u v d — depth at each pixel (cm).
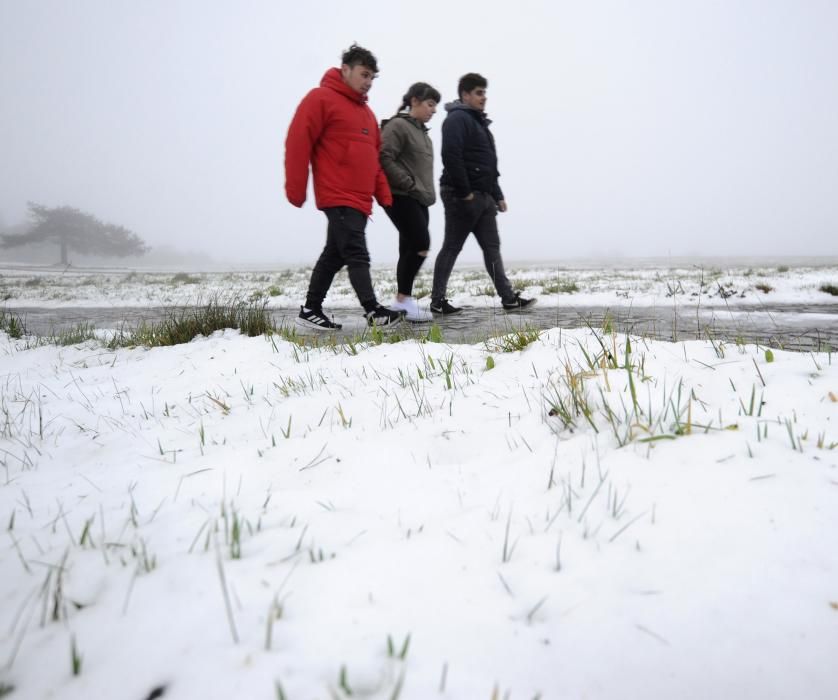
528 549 105
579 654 80
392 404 209
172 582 99
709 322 444
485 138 522
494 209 552
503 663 79
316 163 408
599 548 103
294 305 814
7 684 78
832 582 90
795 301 666
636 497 118
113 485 152
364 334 371
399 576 99
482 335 376
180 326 429
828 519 104
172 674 78
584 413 163
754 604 87
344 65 395
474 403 199
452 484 138
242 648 82
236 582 98
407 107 473
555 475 134
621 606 88
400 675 75
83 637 86
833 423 143
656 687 75
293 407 217
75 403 258
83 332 506
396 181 457
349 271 424
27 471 171
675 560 98
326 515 125
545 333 294
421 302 768
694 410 157
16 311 893
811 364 188
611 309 582
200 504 135
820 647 79
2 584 103
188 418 224
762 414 152
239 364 317
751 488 115
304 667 78
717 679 76
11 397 269
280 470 156
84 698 75
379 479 146
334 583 97
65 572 105
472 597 92
